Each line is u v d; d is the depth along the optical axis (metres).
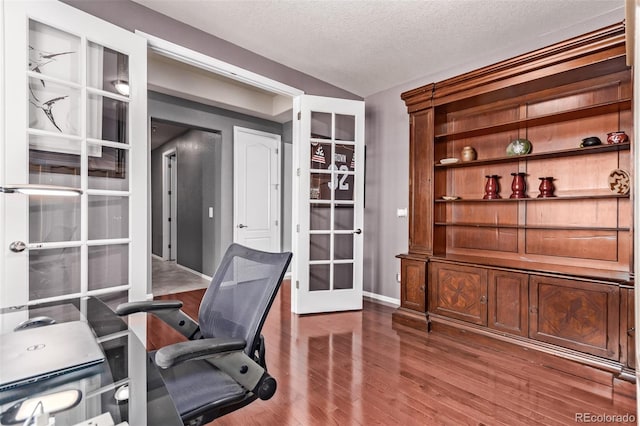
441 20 2.42
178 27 2.44
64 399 0.76
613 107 2.26
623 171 2.27
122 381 0.85
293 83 3.29
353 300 3.47
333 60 3.09
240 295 1.31
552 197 2.45
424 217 3.05
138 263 2.07
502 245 2.90
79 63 1.83
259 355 1.24
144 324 2.00
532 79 2.41
